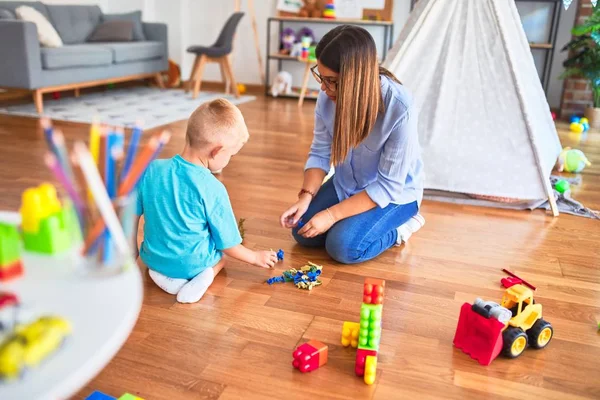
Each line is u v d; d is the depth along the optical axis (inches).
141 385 46.5
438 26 95.7
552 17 192.1
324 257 72.9
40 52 157.2
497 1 90.9
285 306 60.2
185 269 60.9
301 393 46.4
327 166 74.7
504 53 91.7
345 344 52.9
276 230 81.6
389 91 62.3
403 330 56.2
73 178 29.0
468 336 52.8
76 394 44.8
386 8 209.3
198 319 56.8
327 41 56.6
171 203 58.4
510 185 95.9
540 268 72.5
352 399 45.9
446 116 97.9
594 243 81.7
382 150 67.1
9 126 139.6
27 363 21.5
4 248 27.2
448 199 98.2
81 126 143.2
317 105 72.2
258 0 221.8
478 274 70.0
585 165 127.1
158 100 188.5
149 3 227.3
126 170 29.5
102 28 200.5
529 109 92.8
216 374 48.3
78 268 28.8
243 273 67.3
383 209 70.0
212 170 61.6
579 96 187.5
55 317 23.9
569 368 51.4
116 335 23.8
